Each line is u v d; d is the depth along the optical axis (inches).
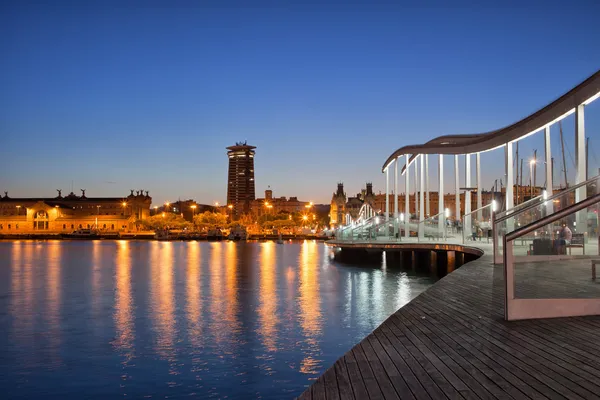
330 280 1530.5
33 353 692.7
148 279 1595.7
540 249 492.4
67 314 981.8
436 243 1578.5
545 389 261.7
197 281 1529.3
